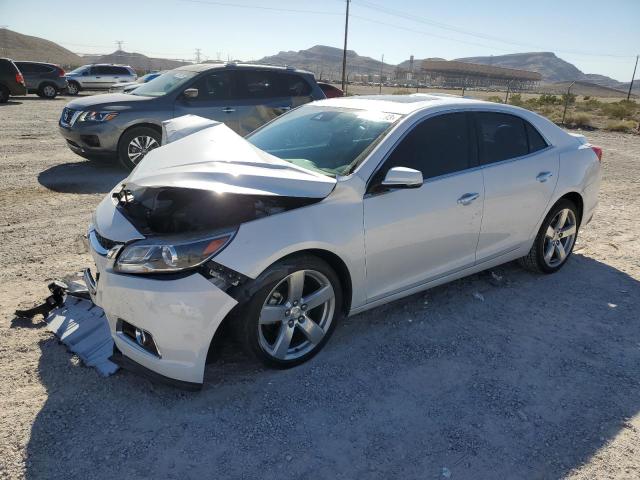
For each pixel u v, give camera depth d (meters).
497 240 4.39
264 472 2.57
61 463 2.58
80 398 3.05
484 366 3.52
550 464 2.66
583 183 4.96
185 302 2.82
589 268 5.31
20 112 18.45
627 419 3.02
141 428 2.84
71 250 5.29
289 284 3.20
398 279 3.79
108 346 3.37
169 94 8.88
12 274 4.65
